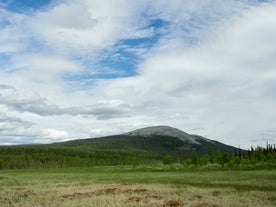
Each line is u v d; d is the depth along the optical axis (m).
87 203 26.19
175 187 40.09
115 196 30.78
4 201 29.06
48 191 37.66
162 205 24.61
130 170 103.81
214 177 56.16
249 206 23.45
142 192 34.56
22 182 54.47
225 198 27.83
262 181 45.53
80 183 50.12
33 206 25.45
